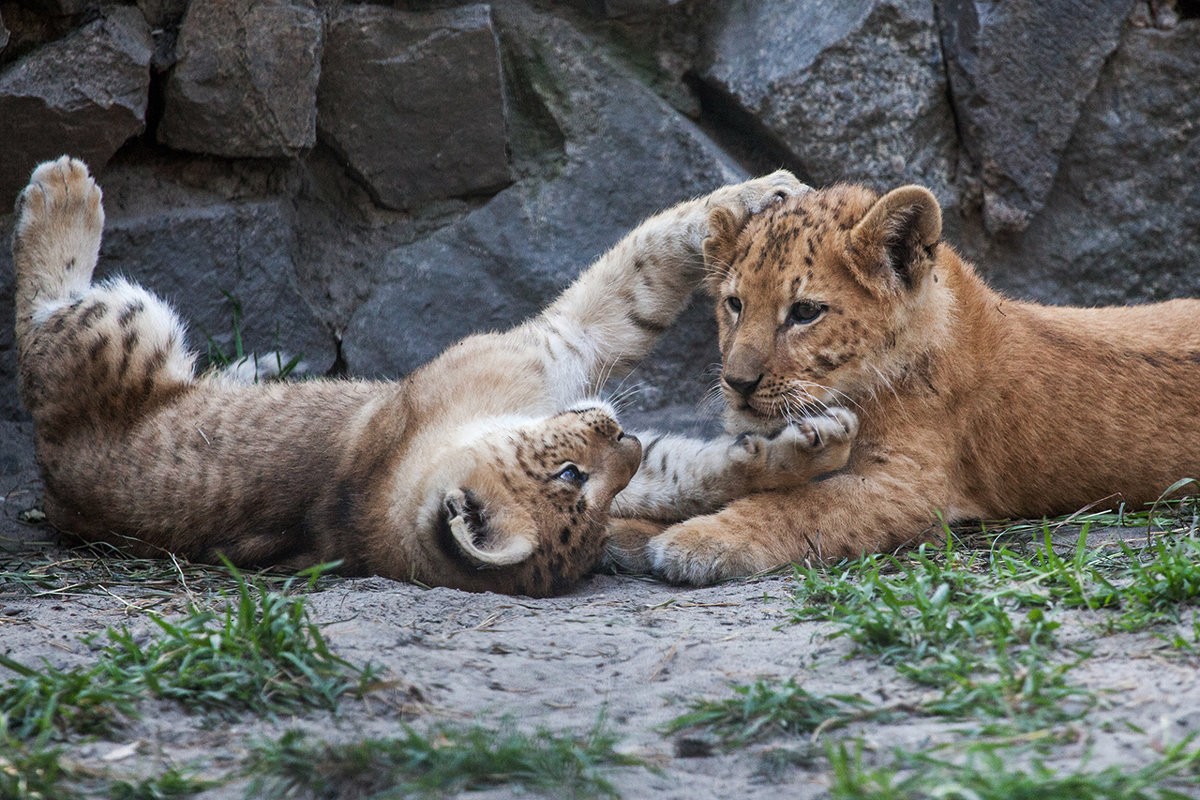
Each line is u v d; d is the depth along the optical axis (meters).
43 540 10.87
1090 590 7.20
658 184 13.55
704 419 13.55
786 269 9.54
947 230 14.00
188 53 12.38
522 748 5.16
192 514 9.98
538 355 10.63
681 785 5.11
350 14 13.01
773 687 6.09
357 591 8.36
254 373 12.62
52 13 12.13
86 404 10.62
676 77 13.83
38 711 5.76
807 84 13.43
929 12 13.64
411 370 13.41
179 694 6.04
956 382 10.05
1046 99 13.75
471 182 13.59
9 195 12.25
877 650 6.57
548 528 8.59
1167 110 14.12
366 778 5.06
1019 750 5.15
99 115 12.13
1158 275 14.33
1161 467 10.28
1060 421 10.27
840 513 9.58
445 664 6.71
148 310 11.06
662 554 9.29
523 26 13.50
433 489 8.63
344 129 13.27
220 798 5.01
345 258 13.66
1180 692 5.57
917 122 13.73
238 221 13.02
